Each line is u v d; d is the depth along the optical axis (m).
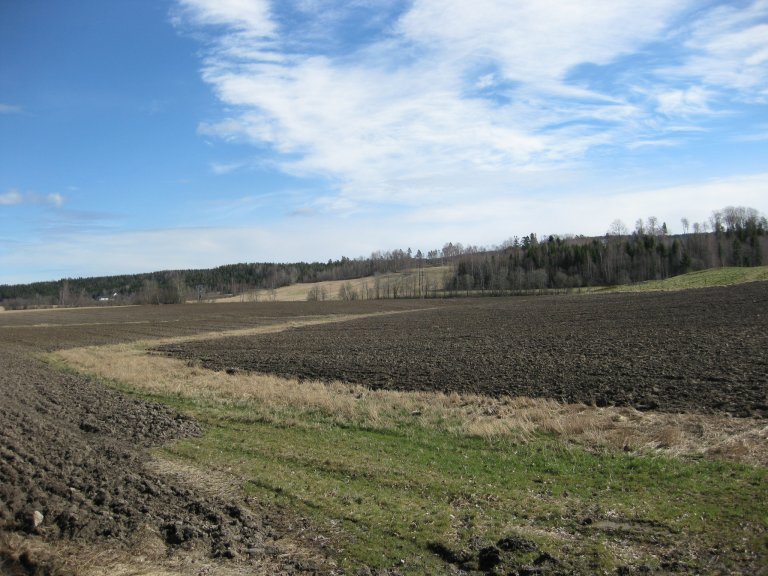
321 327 53.81
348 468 11.16
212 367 28.86
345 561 7.34
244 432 14.67
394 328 46.72
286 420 15.80
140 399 20.09
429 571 7.04
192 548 7.73
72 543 7.82
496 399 17.25
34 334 59.19
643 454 11.20
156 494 9.73
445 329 42.84
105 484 10.12
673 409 14.41
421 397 18.16
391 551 7.60
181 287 143.88
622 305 52.81
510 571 6.89
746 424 12.48
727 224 151.62
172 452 12.70
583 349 26.12
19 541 7.77
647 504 8.74
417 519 8.60
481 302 88.00
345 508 9.10
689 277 89.44
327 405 17.20
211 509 8.98
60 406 18.02
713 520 7.93
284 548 7.78
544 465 11.02
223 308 102.88
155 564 7.29
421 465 11.36
